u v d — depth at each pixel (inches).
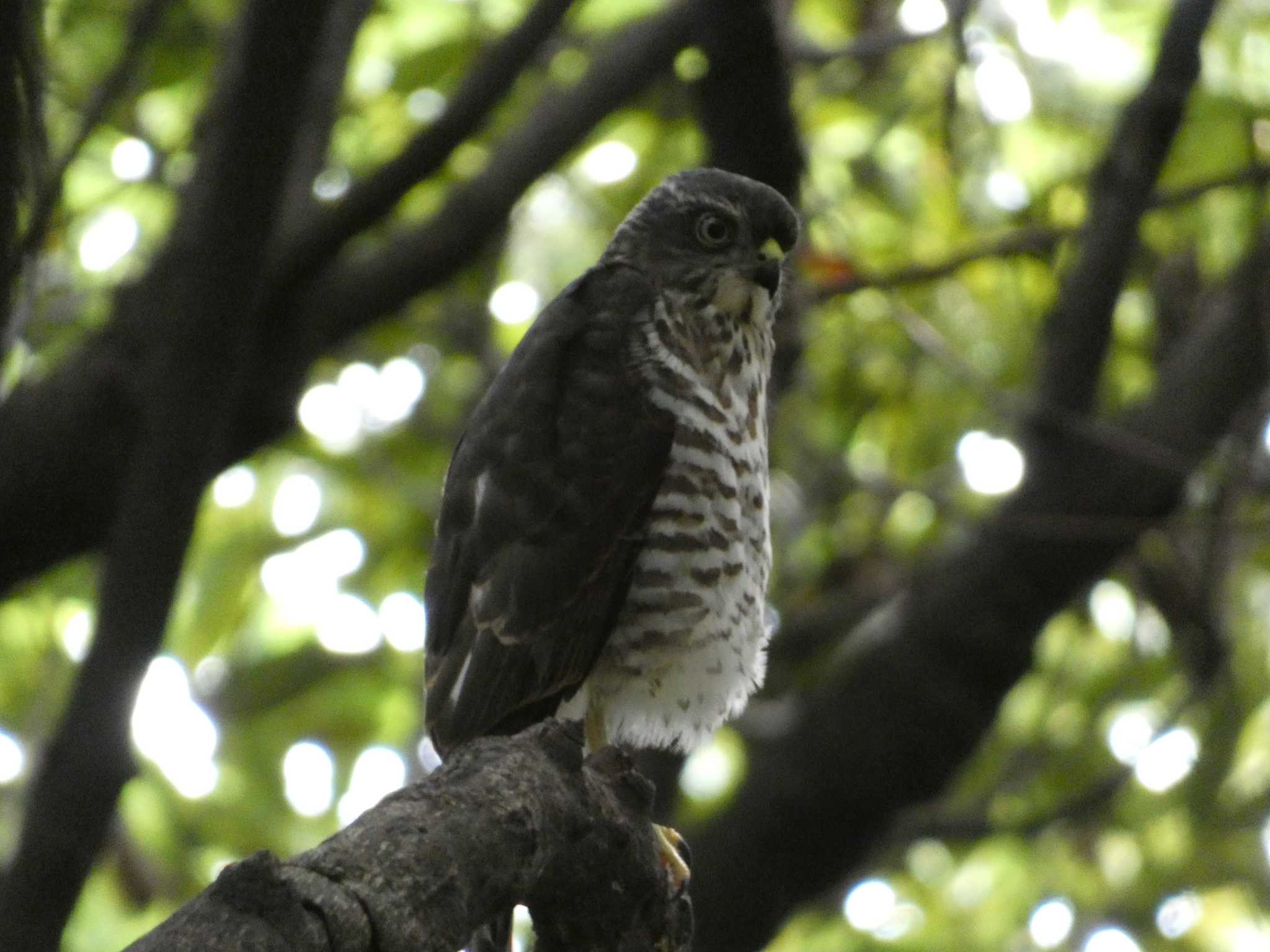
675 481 290.5
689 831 454.0
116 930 486.3
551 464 290.5
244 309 291.9
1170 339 510.0
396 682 524.7
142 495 293.6
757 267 311.3
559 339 301.1
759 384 311.3
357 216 354.9
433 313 558.9
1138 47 478.9
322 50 327.0
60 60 404.8
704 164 374.9
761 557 303.7
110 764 296.0
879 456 603.5
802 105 498.9
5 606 494.9
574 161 494.0
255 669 517.0
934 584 442.0
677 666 293.6
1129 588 536.4
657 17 418.0
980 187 495.5
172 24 429.1
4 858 410.6
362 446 548.7
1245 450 455.5
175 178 461.1
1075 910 571.2
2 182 246.8
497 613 285.4
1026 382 527.2
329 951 147.0
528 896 200.8
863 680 435.5
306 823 516.7
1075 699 557.0
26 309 262.4
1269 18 462.9
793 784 431.5
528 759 185.5
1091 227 412.8
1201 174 455.2
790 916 440.5
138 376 365.7
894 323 505.4
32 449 361.4
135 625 295.6
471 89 343.3
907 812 452.1
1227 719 502.0
